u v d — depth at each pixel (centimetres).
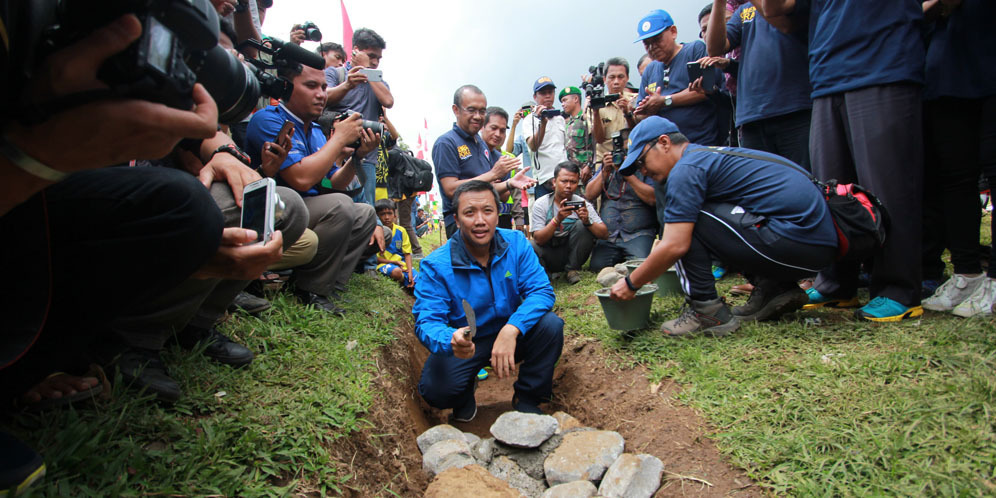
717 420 232
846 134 312
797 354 273
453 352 290
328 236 346
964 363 230
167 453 167
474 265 317
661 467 215
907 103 286
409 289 586
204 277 177
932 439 189
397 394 294
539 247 577
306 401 223
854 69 294
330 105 412
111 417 171
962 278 299
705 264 324
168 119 101
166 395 194
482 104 526
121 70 92
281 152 273
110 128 96
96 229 140
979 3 287
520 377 333
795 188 303
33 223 121
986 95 286
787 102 365
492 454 256
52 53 92
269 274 363
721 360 282
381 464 227
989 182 289
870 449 190
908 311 293
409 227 784
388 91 560
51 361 156
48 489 133
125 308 157
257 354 264
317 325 314
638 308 332
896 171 289
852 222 292
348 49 688
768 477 194
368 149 352
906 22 282
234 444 184
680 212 313
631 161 342
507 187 525
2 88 94
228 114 188
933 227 346
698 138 483
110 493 142
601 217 638
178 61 103
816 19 317
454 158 536
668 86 507
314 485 184
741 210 312
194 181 153
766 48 371
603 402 295
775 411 228
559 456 239
